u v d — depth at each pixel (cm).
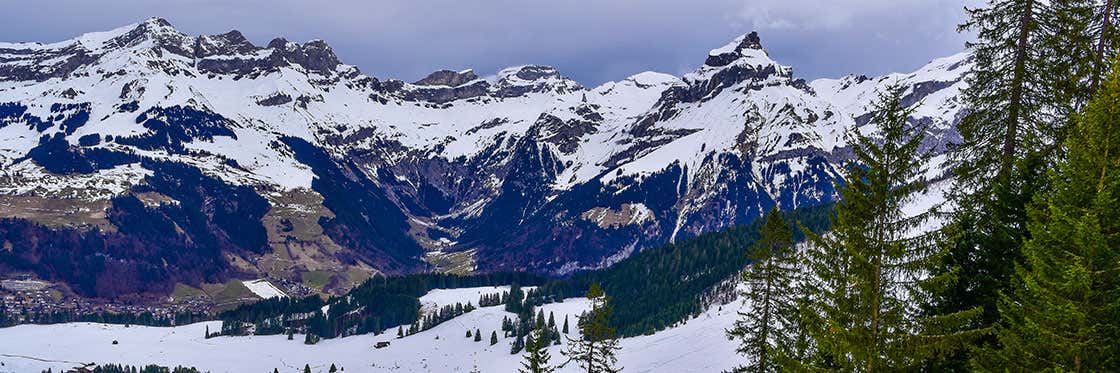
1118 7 3256
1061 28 3328
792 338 4634
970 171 3516
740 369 5200
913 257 2731
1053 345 2488
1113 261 2423
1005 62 3453
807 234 2984
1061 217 2548
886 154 2788
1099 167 2572
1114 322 2456
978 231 3203
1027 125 3384
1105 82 2623
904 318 2795
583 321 7031
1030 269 2936
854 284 2844
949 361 3073
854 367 2878
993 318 3075
